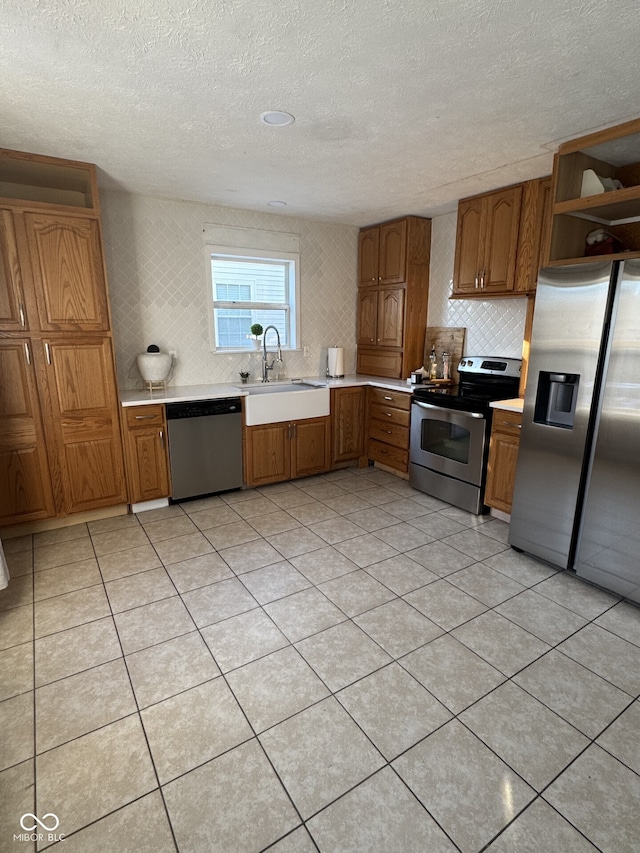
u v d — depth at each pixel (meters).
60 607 2.26
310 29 1.53
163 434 3.36
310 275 4.51
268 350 4.40
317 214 4.15
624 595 2.29
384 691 1.74
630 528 2.22
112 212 3.46
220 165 2.87
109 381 3.10
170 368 3.72
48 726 1.59
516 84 1.89
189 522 3.24
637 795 1.36
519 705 1.68
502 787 1.38
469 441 3.31
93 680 1.79
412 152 2.65
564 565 2.55
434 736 1.55
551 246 2.52
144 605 2.27
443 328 4.28
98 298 2.96
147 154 2.68
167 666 1.87
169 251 3.73
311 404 4.02
